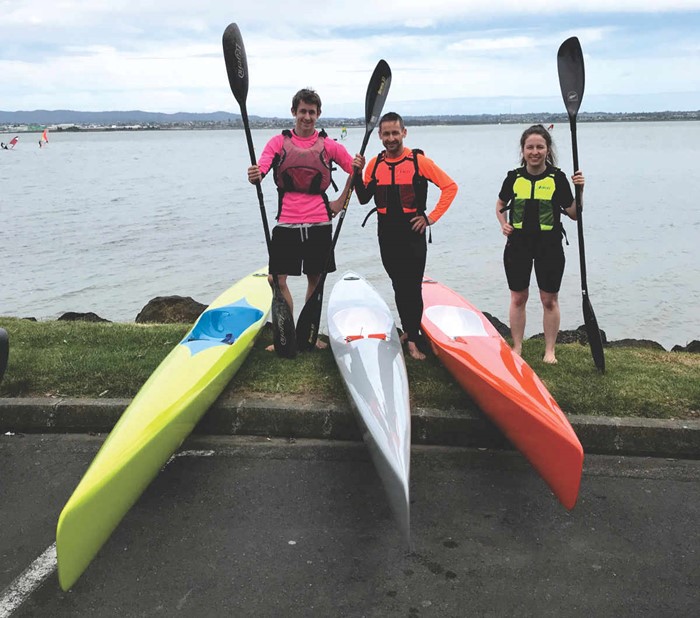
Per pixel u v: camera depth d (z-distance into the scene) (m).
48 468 3.67
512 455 3.87
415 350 5.12
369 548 2.93
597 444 3.88
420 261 4.91
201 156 67.19
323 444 3.97
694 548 2.94
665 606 2.56
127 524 3.12
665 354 5.34
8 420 4.18
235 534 3.03
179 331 5.84
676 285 12.04
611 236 16.61
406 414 3.59
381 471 3.12
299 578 2.72
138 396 3.79
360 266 13.46
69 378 4.60
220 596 2.62
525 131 4.64
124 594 2.63
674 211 20.41
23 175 39.94
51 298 11.49
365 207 22.75
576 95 4.70
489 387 3.75
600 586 2.68
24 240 16.73
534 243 4.70
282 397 4.26
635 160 44.22
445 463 3.75
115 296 11.64
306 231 4.84
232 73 4.69
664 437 3.83
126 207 23.34
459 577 2.73
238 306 5.77
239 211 22.30
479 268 13.44
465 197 25.06
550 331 4.92
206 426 4.11
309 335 5.13
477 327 5.06
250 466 3.69
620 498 3.36
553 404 3.57
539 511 3.24
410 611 2.53
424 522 3.14
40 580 2.72
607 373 4.70
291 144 4.71
